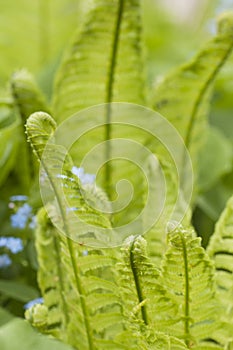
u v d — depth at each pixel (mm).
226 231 984
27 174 1213
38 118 900
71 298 975
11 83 1144
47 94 1438
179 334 945
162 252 990
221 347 947
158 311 929
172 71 1130
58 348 887
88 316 952
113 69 1102
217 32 1083
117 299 946
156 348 923
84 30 1084
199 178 1313
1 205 1217
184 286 926
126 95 1129
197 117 1163
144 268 899
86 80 1110
